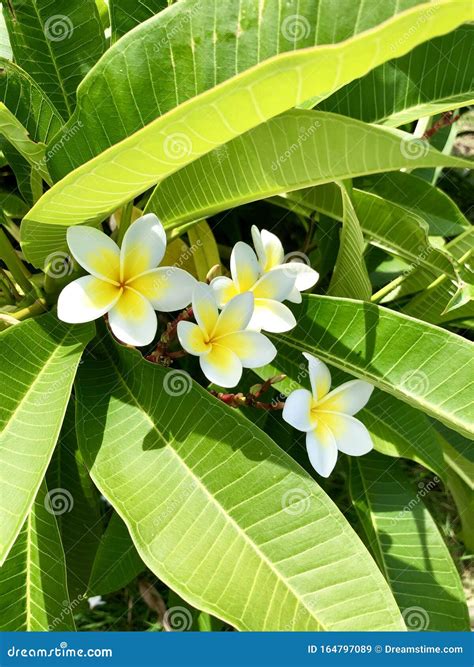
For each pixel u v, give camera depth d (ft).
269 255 1.34
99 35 1.43
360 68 0.78
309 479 1.12
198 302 1.12
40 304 1.44
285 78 0.80
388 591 1.05
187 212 1.32
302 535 1.08
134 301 1.10
